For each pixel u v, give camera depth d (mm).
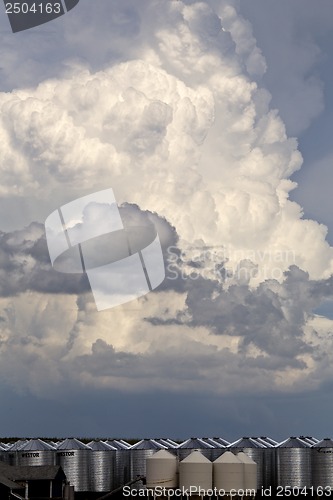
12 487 111625
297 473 135375
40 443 137125
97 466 136125
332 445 134625
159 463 120250
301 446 138000
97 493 135125
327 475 133750
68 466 134500
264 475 137625
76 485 134125
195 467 117812
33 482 115250
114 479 137375
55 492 116375
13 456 135125
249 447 139250
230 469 119125
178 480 120500
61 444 139125
